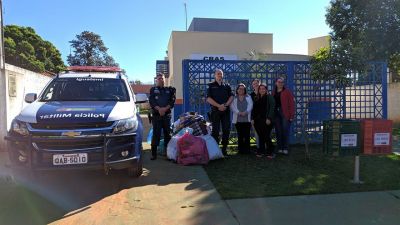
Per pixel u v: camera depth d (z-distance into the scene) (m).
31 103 6.91
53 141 5.69
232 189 6.12
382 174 7.06
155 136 8.57
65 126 5.80
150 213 5.11
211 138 8.45
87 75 7.93
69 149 5.71
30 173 5.87
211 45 21.69
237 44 21.97
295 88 10.58
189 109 10.23
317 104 10.65
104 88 7.50
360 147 6.46
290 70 10.55
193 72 10.26
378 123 6.40
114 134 5.94
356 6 18.78
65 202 5.58
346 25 19.84
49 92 7.33
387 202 5.52
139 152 6.46
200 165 7.92
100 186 6.38
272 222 4.77
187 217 4.95
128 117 6.31
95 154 5.78
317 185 6.33
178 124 8.77
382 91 10.85
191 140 8.08
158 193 5.98
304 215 5.00
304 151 9.51
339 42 8.28
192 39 21.53
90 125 5.89
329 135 6.48
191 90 10.26
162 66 24.77
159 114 8.55
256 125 8.80
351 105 10.74
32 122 5.85
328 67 8.26
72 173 7.07
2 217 4.99
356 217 4.95
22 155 5.82
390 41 17.17
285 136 9.05
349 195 5.82
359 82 10.66
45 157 5.66
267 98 8.63
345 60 8.12
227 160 8.42
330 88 10.68
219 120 8.88
